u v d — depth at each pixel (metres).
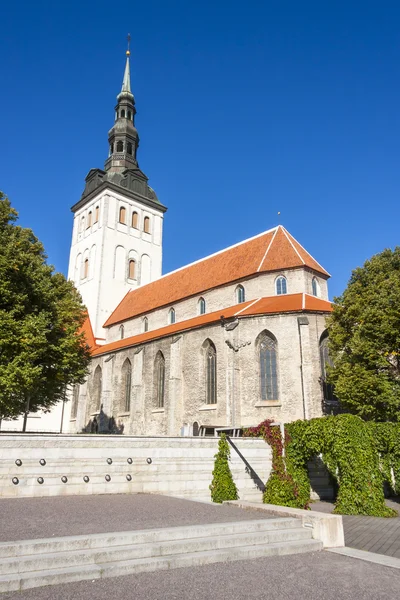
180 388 40.75
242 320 36.66
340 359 31.30
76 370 35.50
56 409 55.28
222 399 36.19
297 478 20.45
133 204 66.62
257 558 10.81
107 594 7.92
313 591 8.48
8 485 17.81
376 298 30.55
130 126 70.56
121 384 49.53
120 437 20.56
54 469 18.84
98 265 60.88
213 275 47.28
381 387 28.17
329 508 21.64
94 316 59.03
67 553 9.24
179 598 7.85
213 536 11.36
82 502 16.81
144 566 9.41
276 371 34.75
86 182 69.31
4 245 27.81
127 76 72.81
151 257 66.94
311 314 34.97
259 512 14.85
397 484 25.16
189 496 21.62
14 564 8.57
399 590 8.68
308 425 20.98
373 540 14.06
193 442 22.41
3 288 26.28
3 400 25.67
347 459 20.39
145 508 15.39
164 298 51.72
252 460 24.08
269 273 41.03
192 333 40.97
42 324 27.09
